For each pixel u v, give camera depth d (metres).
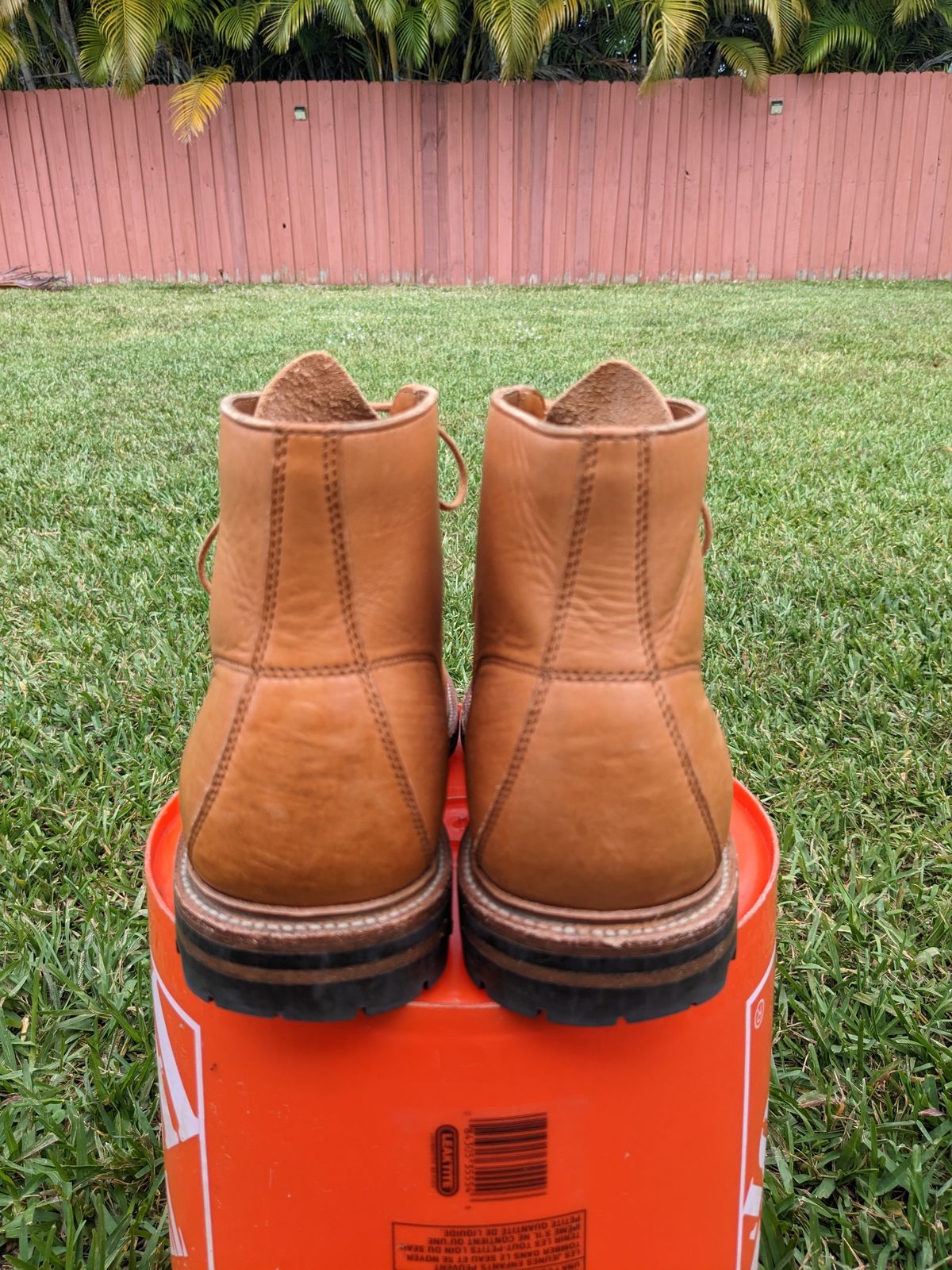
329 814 0.89
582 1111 0.93
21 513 3.65
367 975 0.88
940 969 1.66
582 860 0.89
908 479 4.02
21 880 1.82
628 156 12.77
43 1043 1.52
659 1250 1.00
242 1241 0.99
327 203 12.80
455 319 9.09
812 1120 1.43
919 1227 1.25
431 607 1.02
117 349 7.35
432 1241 0.95
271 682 0.91
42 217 12.73
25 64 13.06
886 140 12.78
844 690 2.46
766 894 1.06
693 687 0.97
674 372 6.35
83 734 2.30
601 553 0.91
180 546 3.25
